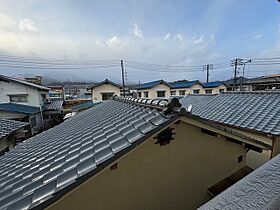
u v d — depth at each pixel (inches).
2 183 114.7
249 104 370.0
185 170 153.6
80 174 88.4
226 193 46.8
